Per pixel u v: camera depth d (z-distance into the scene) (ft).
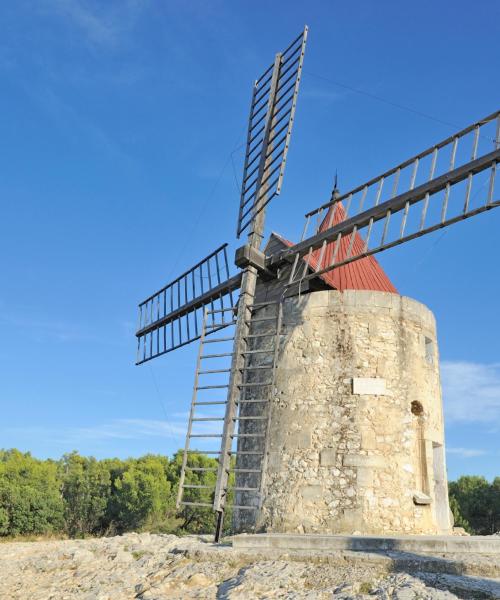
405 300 42.39
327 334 41.09
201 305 49.49
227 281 45.60
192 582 26.35
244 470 35.83
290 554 27.25
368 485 36.65
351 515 36.01
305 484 37.65
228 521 93.76
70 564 34.73
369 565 24.91
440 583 21.95
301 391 40.24
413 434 39.17
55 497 112.98
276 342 38.24
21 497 107.65
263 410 41.81
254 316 45.80
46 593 29.43
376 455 37.47
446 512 40.68
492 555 25.63
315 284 44.27
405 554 25.86
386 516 36.11
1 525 102.73
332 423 38.70
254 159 47.70
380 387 39.17
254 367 38.99
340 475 37.22
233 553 28.55
